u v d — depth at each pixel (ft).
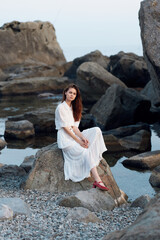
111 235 9.20
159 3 29.55
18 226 12.08
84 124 38.88
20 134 34.71
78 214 13.23
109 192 16.99
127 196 19.15
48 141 33.47
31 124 35.99
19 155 28.66
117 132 34.22
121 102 40.29
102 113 40.42
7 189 18.08
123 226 12.97
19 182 19.70
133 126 35.29
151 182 21.86
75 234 11.50
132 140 30.66
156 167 22.50
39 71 81.20
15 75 78.48
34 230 11.78
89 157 16.63
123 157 27.71
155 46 27.61
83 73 56.08
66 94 17.49
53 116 38.58
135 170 24.49
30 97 64.85
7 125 35.55
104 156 28.07
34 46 98.07
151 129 37.37
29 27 96.89
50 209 14.66
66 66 92.32
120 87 41.14
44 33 101.60
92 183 17.35
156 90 31.17
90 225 12.59
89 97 57.82
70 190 17.30
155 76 28.94
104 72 57.26
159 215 9.26
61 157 17.95
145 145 30.22
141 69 64.85
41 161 18.03
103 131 37.55
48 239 10.95
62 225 12.34
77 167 17.19
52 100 59.47
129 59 67.10
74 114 17.67
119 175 23.41
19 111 48.32
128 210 15.58
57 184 17.51
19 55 94.58
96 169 17.15
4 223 12.31
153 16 28.89
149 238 8.38
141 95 41.55
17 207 13.74
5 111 48.78
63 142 17.33
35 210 14.34
